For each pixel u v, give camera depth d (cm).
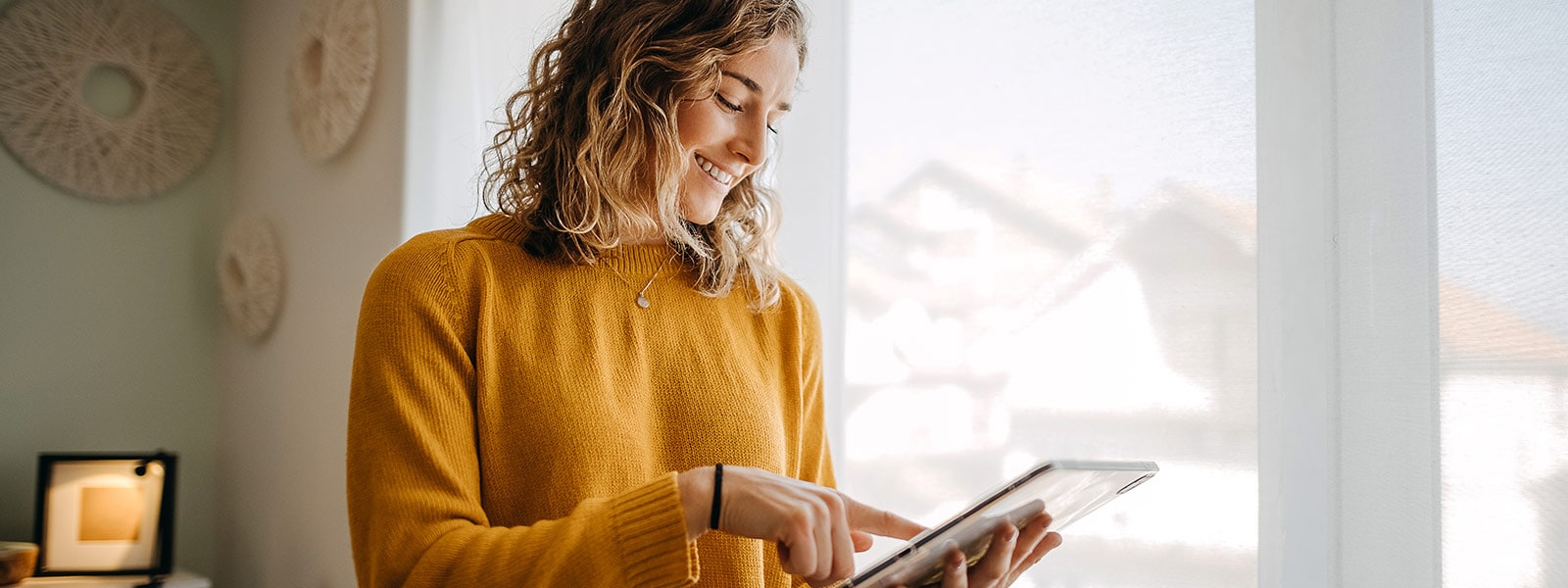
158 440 292
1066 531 139
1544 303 96
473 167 217
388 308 103
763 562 121
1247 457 120
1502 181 99
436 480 93
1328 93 112
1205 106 126
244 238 285
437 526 90
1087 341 136
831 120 172
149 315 292
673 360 116
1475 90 101
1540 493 96
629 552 79
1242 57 123
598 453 105
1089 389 136
